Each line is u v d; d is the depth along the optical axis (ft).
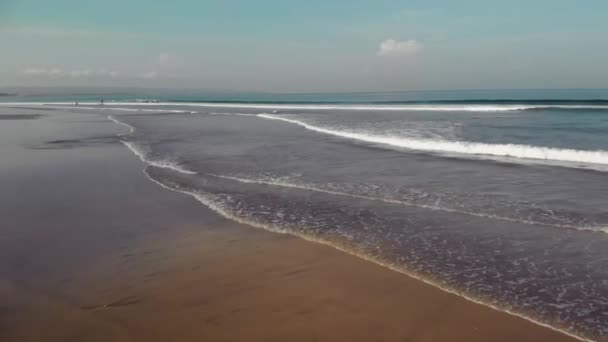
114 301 14.17
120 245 19.39
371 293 14.53
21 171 35.99
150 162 39.65
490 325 12.36
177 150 46.75
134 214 24.04
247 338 11.92
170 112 122.31
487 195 26.48
